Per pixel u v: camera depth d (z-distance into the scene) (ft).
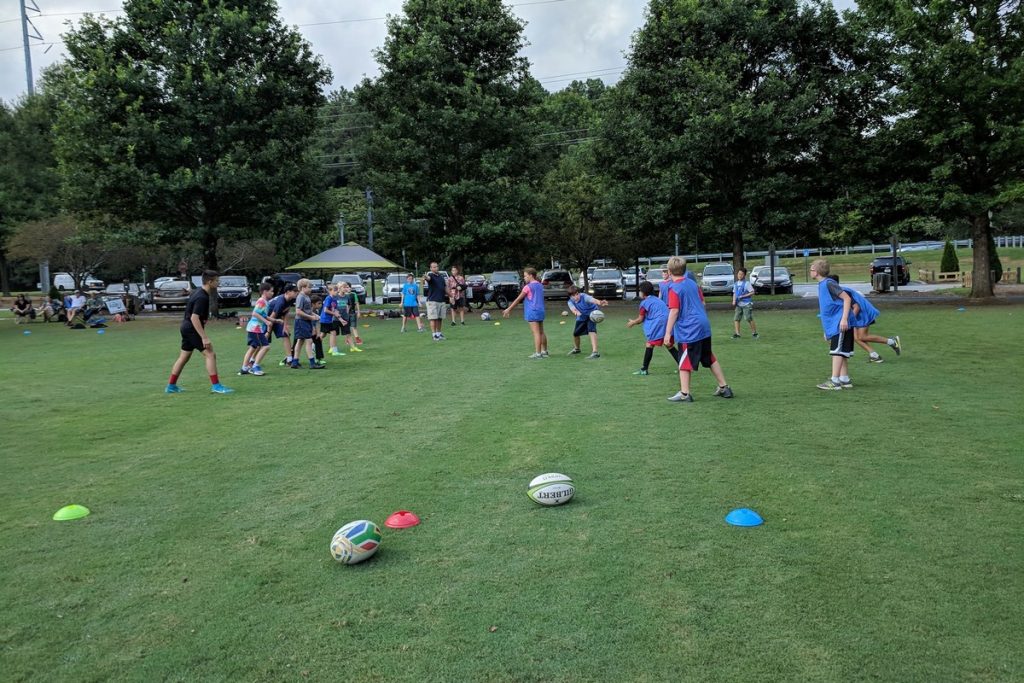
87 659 10.14
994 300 81.51
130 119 79.66
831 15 82.02
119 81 80.69
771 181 81.82
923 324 57.00
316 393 32.96
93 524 15.57
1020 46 74.90
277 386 35.35
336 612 11.35
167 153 81.97
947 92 74.95
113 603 11.82
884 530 14.16
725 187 88.94
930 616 10.78
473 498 16.87
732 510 15.58
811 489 16.84
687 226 94.02
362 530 13.25
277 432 24.67
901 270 126.11
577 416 26.16
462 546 13.92
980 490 16.48
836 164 85.15
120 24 85.35
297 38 90.84
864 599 11.35
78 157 83.46
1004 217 177.47
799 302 95.20
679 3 85.30
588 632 10.55
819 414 25.30
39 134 145.79
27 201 140.87
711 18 82.69
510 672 9.59
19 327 84.07
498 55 96.48
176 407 29.89
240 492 17.75
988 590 11.56
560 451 21.06
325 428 25.17
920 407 26.05
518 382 34.71
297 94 89.81
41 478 19.27
